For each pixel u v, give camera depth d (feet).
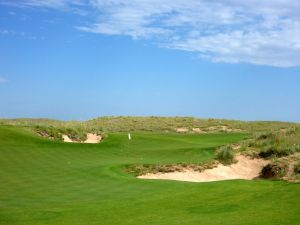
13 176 76.18
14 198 59.41
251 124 251.60
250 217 45.42
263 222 42.91
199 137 177.37
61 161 98.27
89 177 77.05
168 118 279.69
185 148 130.21
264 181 68.33
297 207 48.49
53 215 49.85
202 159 108.58
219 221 44.52
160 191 63.26
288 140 117.50
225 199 55.31
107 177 77.10
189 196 58.23
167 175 92.53
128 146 139.85
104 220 47.26
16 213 50.83
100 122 261.24
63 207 53.93
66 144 129.18
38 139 129.18
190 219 46.24
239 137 171.73
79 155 113.39
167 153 123.65
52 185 69.26
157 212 50.31
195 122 259.19
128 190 65.62
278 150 107.76
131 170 91.61
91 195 61.98
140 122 260.42
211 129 233.14
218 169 101.35
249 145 121.80
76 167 88.69
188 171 96.58
